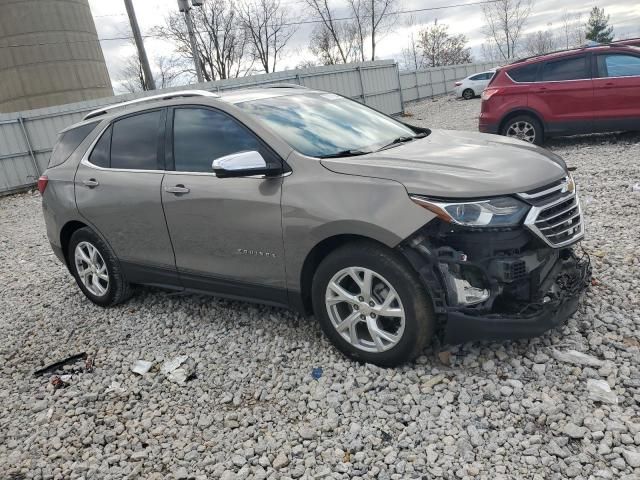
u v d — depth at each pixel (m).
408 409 3.10
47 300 5.76
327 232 3.37
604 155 8.96
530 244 3.14
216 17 42.31
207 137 4.07
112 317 4.99
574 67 9.68
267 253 3.72
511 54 61.38
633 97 9.25
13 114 16.03
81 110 17.02
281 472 2.79
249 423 3.23
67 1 28.47
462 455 2.72
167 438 3.22
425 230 3.08
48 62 28.17
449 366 3.41
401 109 25.28
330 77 22.03
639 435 2.65
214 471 2.88
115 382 3.88
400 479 2.63
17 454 3.26
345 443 2.92
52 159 5.36
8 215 12.69
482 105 10.60
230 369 3.82
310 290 3.74
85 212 4.85
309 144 3.75
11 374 4.27
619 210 6.02
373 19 44.59
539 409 2.93
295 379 3.56
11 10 27.23
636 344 3.38
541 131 10.05
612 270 4.37
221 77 44.03
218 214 3.88
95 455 3.16
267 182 3.66
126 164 4.59
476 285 3.09
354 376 3.46
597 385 3.03
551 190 3.28
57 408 3.67
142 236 4.49
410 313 3.20
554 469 2.56
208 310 4.77
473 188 3.06
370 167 3.34
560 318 3.28
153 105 4.50
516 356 3.40
